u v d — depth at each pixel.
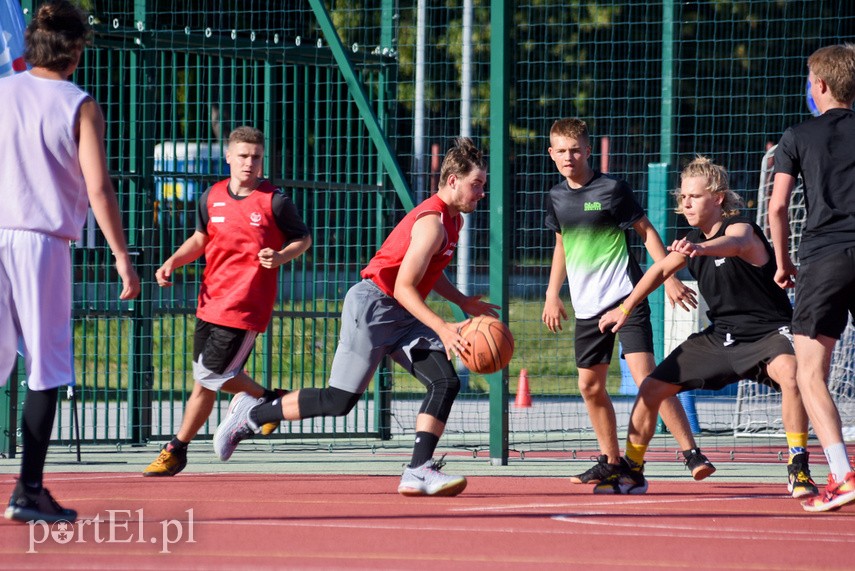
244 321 24.69
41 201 17.39
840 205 19.47
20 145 17.42
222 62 34.12
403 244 20.78
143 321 33.78
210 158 34.28
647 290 22.41
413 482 20.56
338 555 15.09
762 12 67.38
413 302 19.55
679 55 40.44
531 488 24.31
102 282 39.72
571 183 24.36
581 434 38.38
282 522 18.14
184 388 34.28
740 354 22.23
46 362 17.33
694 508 20.91
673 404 24.06
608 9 65.75
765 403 38.75
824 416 19.45
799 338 19.73
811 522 19.03
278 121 42.12
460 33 69.56
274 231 24.84
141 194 33.53
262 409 22.66
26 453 17.28
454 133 69.69
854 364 36.06
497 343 19.72
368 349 21.22
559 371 56.25
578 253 24.12
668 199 40.62
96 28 32.75
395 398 45.88
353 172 44.88
